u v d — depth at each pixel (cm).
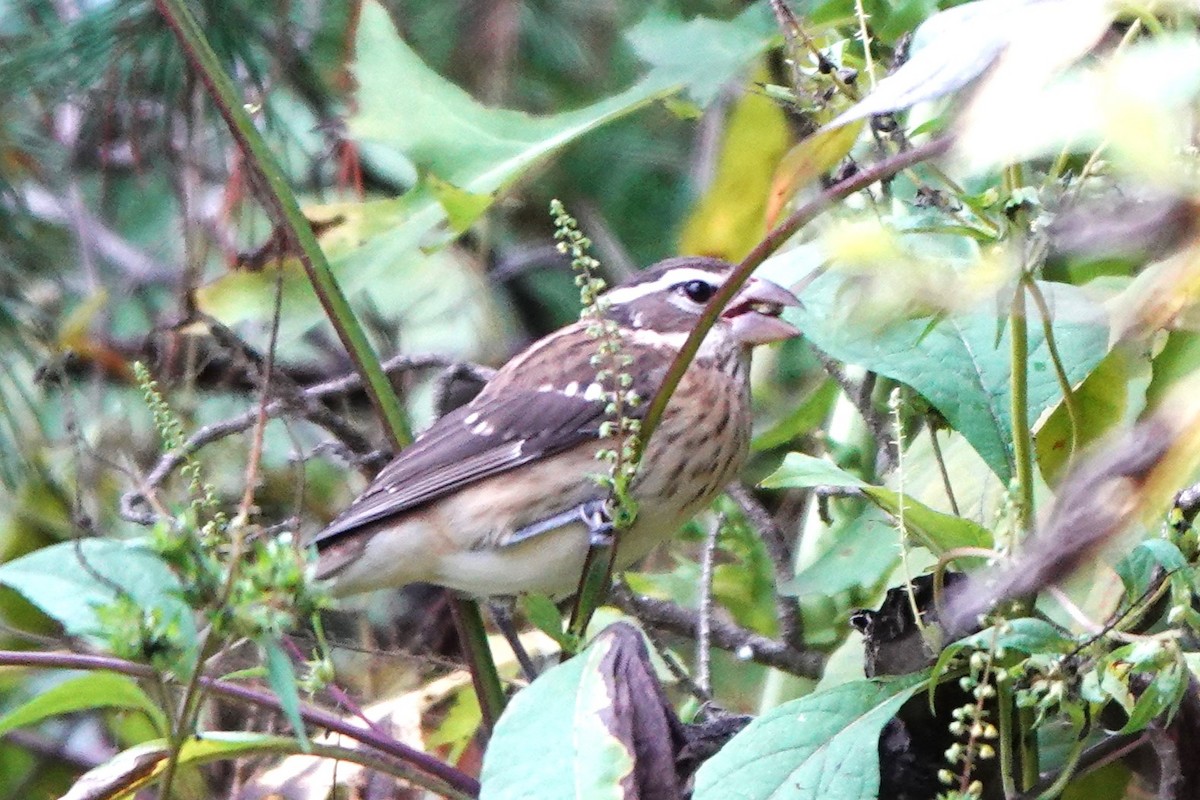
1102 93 254
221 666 504
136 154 814
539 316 962
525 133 659
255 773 742
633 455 548
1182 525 446
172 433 523
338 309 577
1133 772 563
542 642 791
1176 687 423
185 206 792
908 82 318
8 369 809
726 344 756
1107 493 289
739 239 731
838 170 548
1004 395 531
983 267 288
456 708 714
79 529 558
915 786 518
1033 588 304
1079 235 271
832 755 472
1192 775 497
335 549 751
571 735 458
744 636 721
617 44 870
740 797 468
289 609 427
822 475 528
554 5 867
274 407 689
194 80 809
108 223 858
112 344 834
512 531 747
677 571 791
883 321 312
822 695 488
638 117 880
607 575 549
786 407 854
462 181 652
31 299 837
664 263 792
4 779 862
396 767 541
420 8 870
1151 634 475
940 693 511
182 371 841
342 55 833
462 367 805
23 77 806
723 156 699
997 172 470
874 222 376
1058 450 523
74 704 501
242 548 432
